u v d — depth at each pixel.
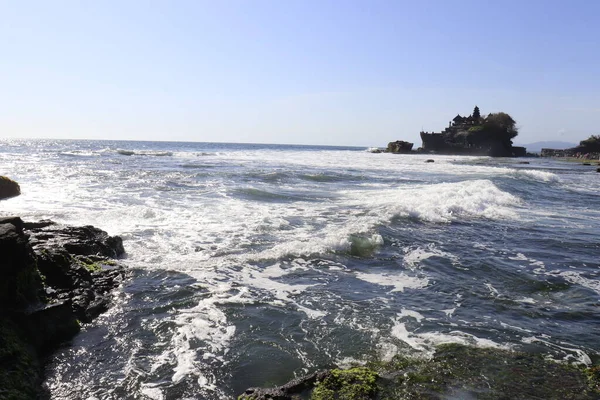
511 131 116.06
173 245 10.05
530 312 6.79
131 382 4.67
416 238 11.52
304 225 12.45
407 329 6.07
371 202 16.62
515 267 9.22
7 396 4.00
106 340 5.61
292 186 21.95
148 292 7.23
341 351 5.41
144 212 13.45
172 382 4.68
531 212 16.30
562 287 8.02
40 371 4.78
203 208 14.65
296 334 5.86
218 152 67.19
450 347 5.52
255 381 4.74
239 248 9.95
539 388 4.57
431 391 4.46
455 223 13.68
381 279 8.31
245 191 18.56
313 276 8.35
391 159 62.00
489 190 19.86
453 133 121.19
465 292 7.66
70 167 30.59
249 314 6.48
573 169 51.06
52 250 7.09
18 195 16.62
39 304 5.68
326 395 4.29
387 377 4.75
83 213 13.09
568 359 5.27
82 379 4.70
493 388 4.55
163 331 5.88
